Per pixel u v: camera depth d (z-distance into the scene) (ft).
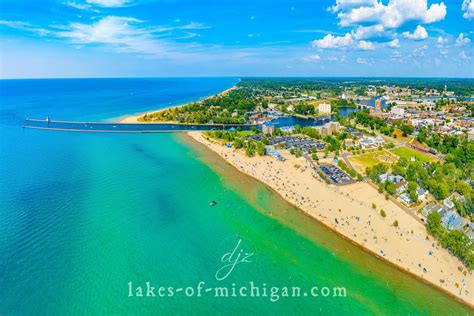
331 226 449.48
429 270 356.59
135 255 375.45
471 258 353.10
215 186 595.47
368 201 520.42
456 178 592.60
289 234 431.43
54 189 560.61
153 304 303.07
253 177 646.33
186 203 520.01
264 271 354.74
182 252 384.27
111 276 338.34
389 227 440.45
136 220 457.27
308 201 525.75
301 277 347.36
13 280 326.44
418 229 434.30
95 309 296.10
